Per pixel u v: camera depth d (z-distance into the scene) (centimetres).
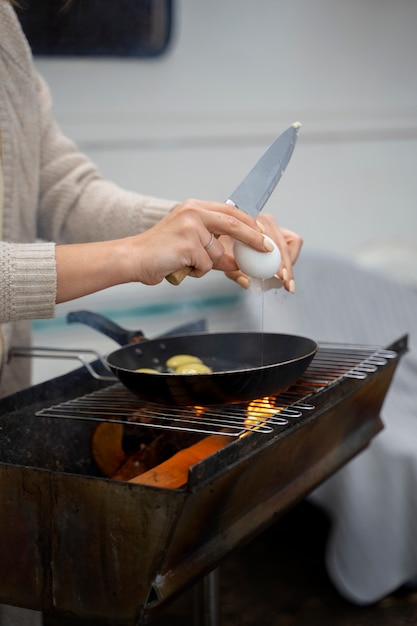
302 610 229
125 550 108
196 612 162
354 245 392
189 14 320
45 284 115
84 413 129
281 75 350
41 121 164
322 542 268
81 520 110
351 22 363
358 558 226
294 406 125
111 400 141
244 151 347
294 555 260
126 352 145
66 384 147
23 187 153
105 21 294
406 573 224
